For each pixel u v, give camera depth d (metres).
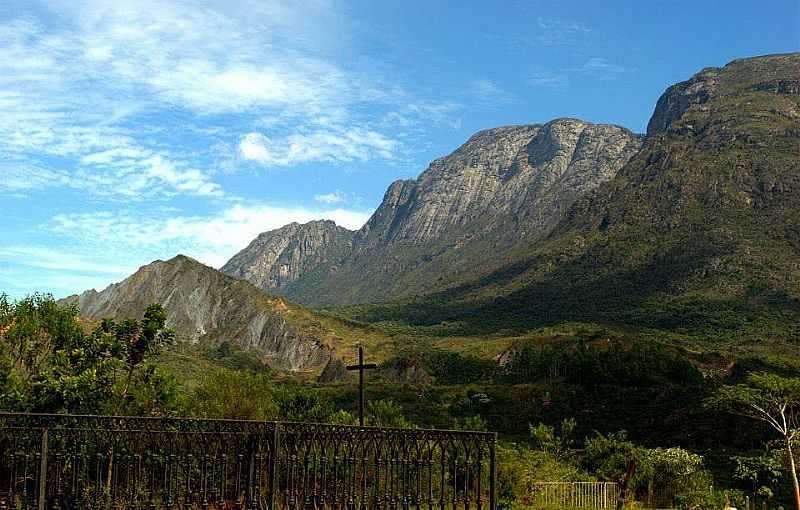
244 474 13.62
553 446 39.34
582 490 27.38
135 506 12.91
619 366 86.31
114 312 176.62
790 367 92.94
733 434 50.38
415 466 14.68
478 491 14.58
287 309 181.38
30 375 20.17
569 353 105.69
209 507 13.20
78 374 20.02
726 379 90.69
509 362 118.44
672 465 30.14
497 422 74.44
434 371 122.69
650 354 89.75
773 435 47.47
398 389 94.69
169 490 13.31
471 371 119.19
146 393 20.45
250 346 169.00
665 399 70.12
